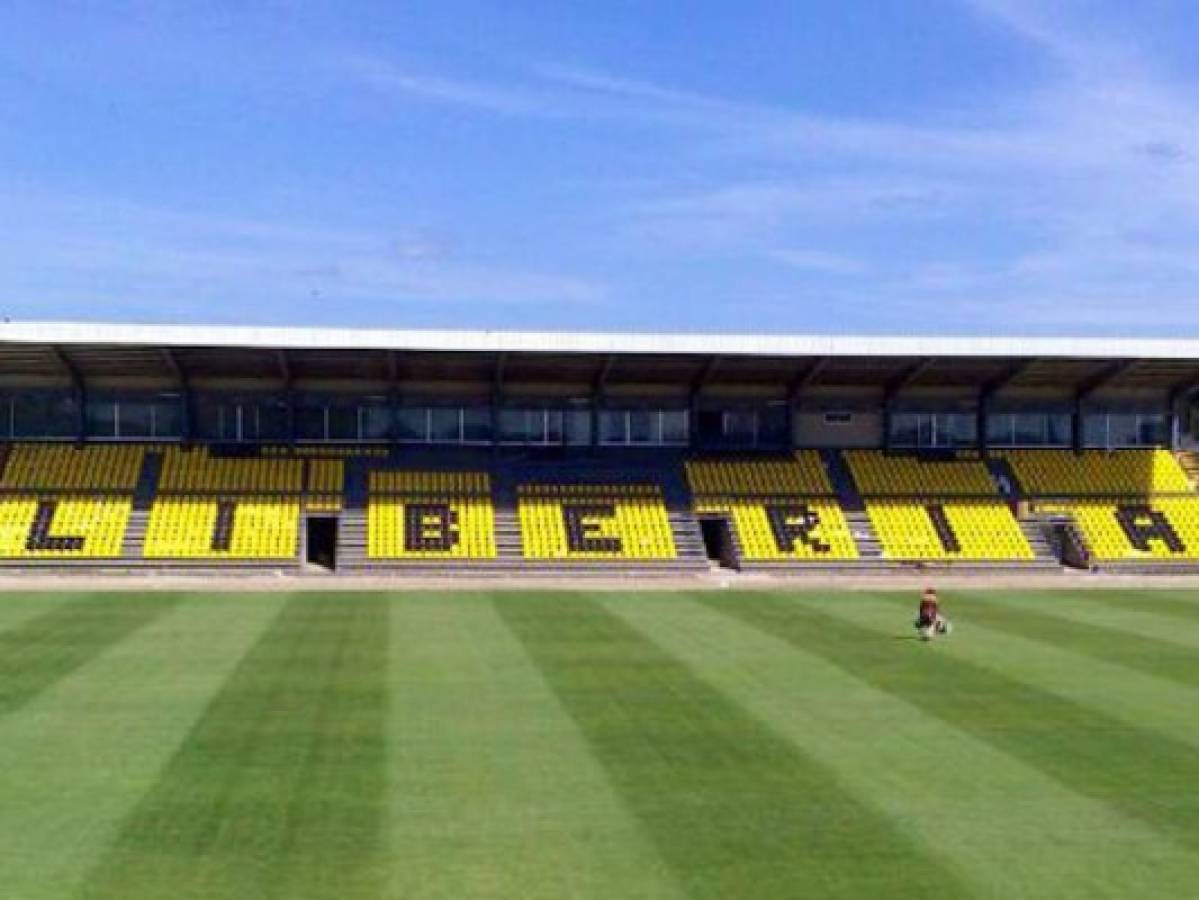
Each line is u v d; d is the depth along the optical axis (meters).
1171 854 20.75
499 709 30.80
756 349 64.62
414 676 34.97
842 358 68.38
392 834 21.36
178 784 24.11
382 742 27.42
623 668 36.59
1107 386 76.94
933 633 43.28
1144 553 69.75
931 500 72.88
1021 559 68.75
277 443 72.56
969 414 77.00
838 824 22.09
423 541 66.12
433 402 73.69
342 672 35.44
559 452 74.06
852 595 56.62
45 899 18.47
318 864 19.94
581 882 19.33
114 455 70.44
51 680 34.03
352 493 69.19
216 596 54.03
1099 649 40.66
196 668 35.91
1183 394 78.31
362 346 62.62
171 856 20.22
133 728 28.53
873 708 31.25
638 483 72.25
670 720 29.77
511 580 62.53
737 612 50.06
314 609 49.75
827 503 71.94
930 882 19.45
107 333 61.16
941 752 26.98
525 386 74.00
